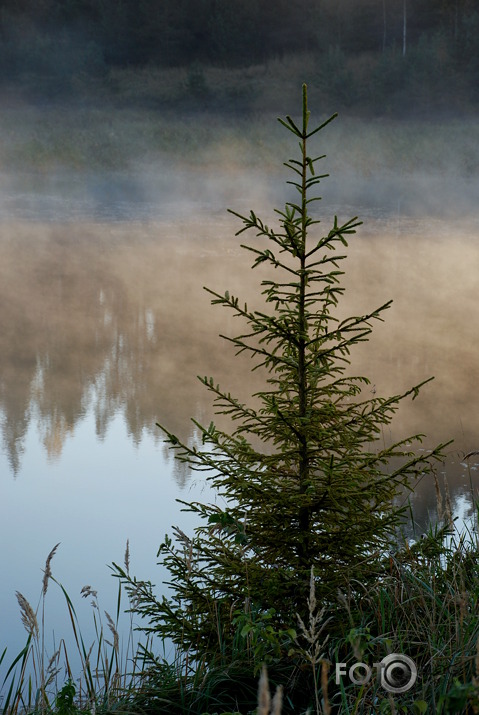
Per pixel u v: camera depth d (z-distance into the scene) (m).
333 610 5.03
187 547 5.00
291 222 5.13
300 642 4.90
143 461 10.27
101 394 13.52
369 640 4.61
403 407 12.35
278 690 2.94
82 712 4.50
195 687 4.77
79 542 7.88
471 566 5.64
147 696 4.79
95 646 5.95
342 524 5.15
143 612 5.29
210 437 5.32
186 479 9.55
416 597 4.91
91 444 11.05
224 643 5.15
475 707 3.43
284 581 5.09
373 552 5.34
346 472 5.11
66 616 6.51
